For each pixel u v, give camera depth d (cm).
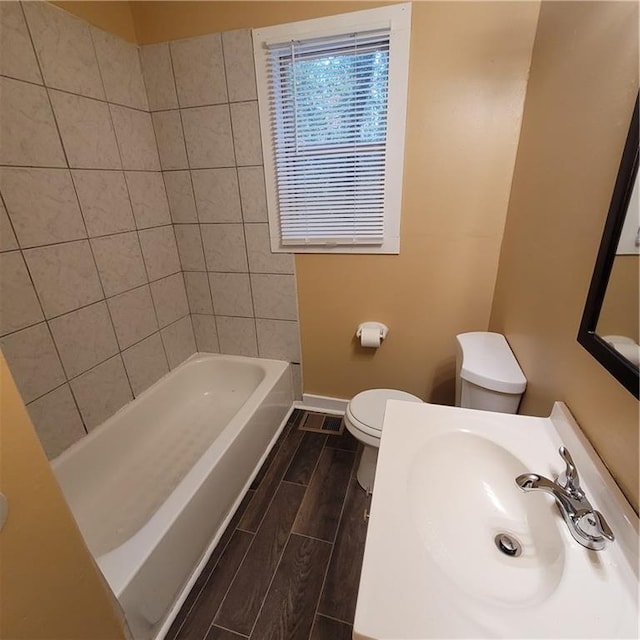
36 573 61
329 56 151
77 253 149
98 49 152
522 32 133
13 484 56
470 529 78
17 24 121
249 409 174
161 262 199
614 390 67
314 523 151
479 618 53
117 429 171
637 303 60
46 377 140
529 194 128
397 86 149
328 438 204
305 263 194
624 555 60
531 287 119
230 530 148
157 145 189
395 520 68
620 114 72
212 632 115
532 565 68
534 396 111
